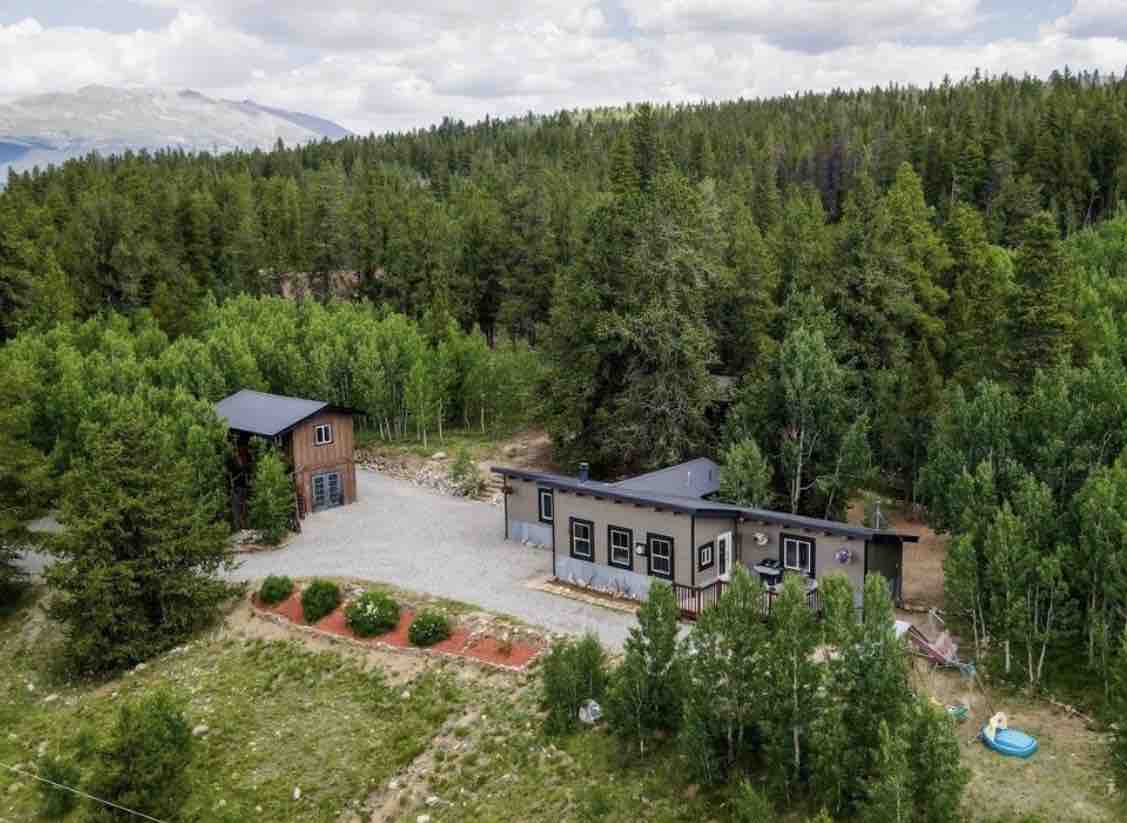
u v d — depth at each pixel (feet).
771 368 124.57
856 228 140.77
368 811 75.20
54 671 102.37
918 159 348.79
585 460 149.89
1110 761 65.51
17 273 221.66
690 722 67.05
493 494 147.54
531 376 174.29
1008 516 80.43
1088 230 254.47
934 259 167.53
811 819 58.13
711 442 140.05
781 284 159.84
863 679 63.67
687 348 133.59
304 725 86.63
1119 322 162.50
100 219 270.26
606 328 137.28
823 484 112.27
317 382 178.81
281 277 302.04
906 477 129.90
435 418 178.60
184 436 131.75
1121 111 339.36
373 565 116.67
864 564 91.15
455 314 244.63
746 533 99.76
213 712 89.20
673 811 66.23
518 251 240.12
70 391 153.89
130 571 100.37
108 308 250.57
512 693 84.74
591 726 77.05
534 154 521.65
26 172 447.01
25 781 81.10
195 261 288.71
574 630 93.20
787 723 64.69
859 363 138.72
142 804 65.92
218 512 129.90
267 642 101.30
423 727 83.25
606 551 103.76
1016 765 65.98
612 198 157.89
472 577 110.63
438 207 344.69
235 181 408.87
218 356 177.37
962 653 83.61
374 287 271.08
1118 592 74.23
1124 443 90.53
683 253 135.95
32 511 123.65
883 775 56.54
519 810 70.44
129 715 68.80
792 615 65.05
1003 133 344.28
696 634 69.51
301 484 140.26
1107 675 72.74
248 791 77.92
